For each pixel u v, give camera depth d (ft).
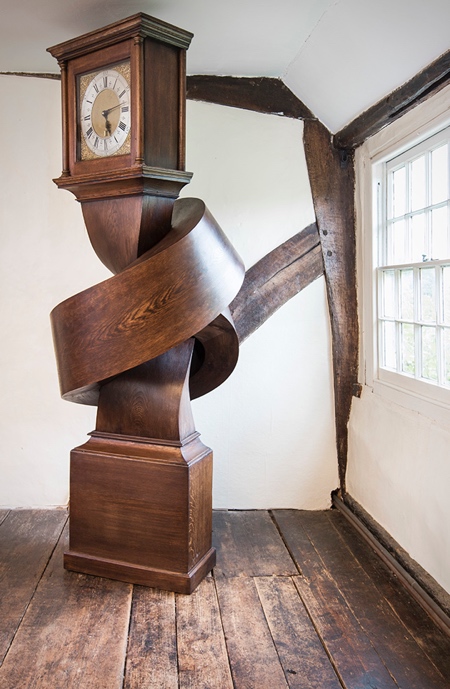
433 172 9.58
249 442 13.04
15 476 12.97
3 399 12.82
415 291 10.23
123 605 8.98
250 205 12.81
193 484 9.35
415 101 9.61
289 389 13.04
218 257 8.96
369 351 12.18
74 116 9.14
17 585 9.53
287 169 12.80
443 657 7.80
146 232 8.97
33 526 11.94
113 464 9.57
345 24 9.31
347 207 12.79
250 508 13.12
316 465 13.14
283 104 12.75
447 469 8.77
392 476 10.71
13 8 9.25
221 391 12.92
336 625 8.53
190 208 9.84
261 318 12.86
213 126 12.67
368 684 7.24
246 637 8.21
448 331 9.18
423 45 8.48
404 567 9.95
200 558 9.84
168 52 8.78
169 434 9.46
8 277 12.65
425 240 9.90
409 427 10.12
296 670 7.51
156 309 8.47
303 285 12.91
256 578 9.91
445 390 9.12
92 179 8.86
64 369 9.07
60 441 12.92
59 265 12.67
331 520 12.51
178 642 8.07
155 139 8.71
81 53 8.90
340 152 12.75
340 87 11.16
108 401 9.86
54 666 7.52
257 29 10.15
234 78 12.67
